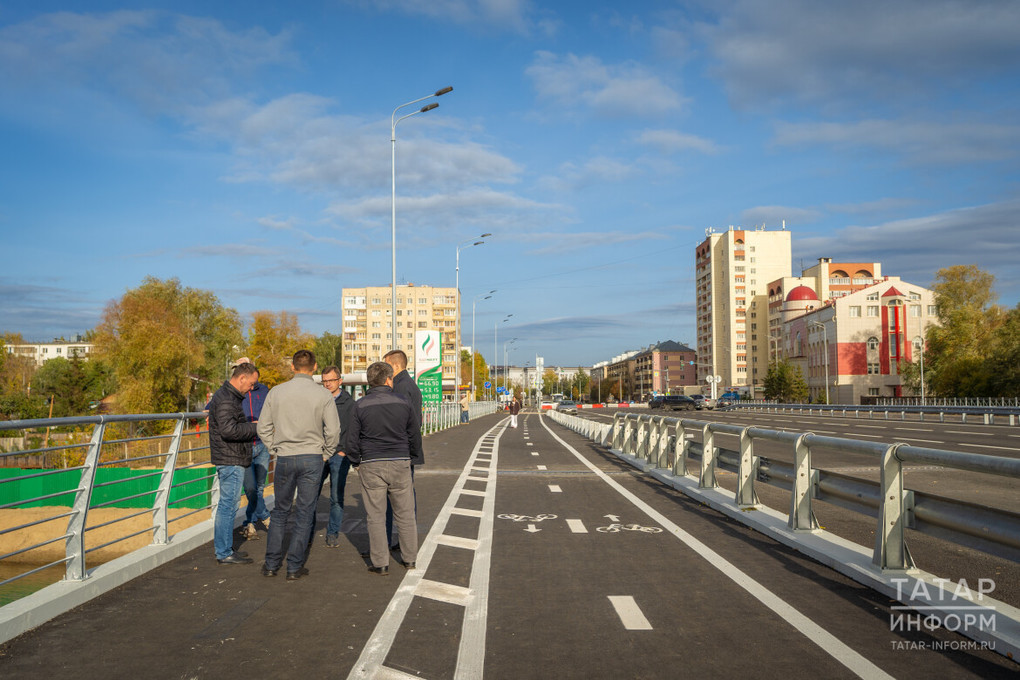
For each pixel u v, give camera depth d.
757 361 139.38
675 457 14.36
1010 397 61.22
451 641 4.74
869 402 79.75
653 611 5.39
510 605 5.61
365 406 6.82
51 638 4.81
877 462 19.33
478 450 24.16
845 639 4.71
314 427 6.73
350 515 10.29
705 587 6.10
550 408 89.56
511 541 8.27
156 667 4.27
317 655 4.48
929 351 77.75
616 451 22.52
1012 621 4.78
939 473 15.66
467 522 9.61
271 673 4.17
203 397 73.50
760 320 139.62
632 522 9.56
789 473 8.53
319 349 152.00
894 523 6.17
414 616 5.32
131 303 63.91
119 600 5.79
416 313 147.25
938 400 66.56
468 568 6.91
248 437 7.29
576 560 7.23
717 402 96.69
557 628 5.00
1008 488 12.94
